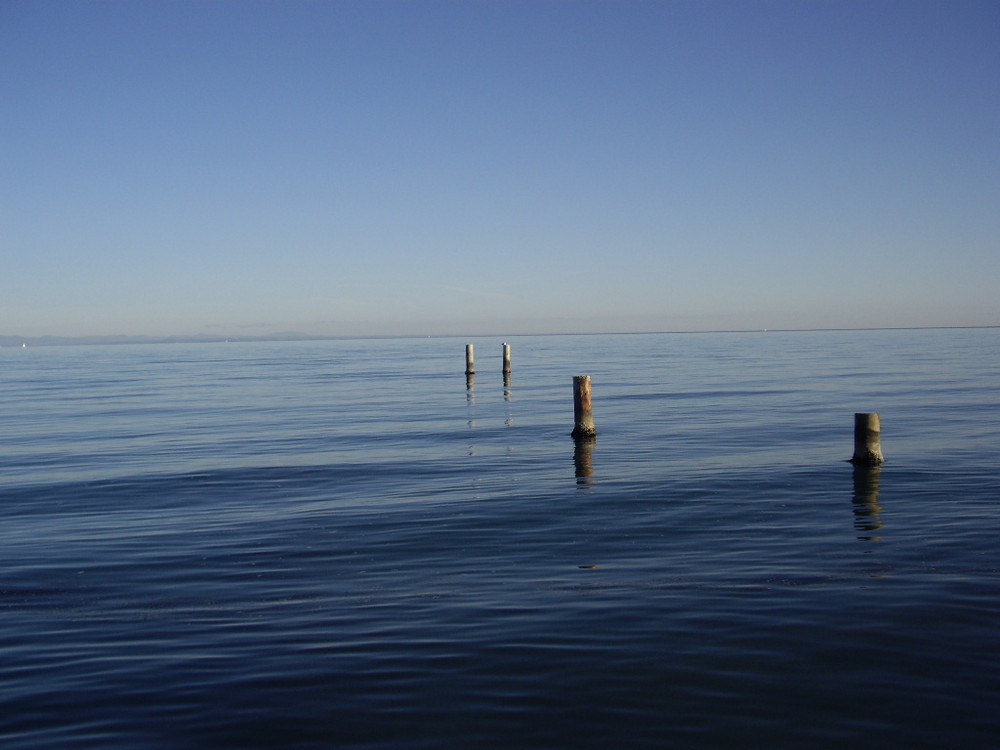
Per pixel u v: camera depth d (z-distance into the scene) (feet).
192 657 24.34
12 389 164.04
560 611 27.71
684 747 18.71
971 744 18.63
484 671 22.88
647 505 44.42
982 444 63.72
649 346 443.32
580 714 20.33
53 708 21.16
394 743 19.11
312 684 22.27
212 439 76.69
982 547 34.91
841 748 18.57
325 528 40.88
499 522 41.24
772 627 25.76
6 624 27.63
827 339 528.22
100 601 30.09
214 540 38.93
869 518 40.63
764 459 58.49
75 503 48.47
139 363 327.67
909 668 22.58
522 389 130.93
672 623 26.30
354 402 115.14
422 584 31.35
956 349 293.64
